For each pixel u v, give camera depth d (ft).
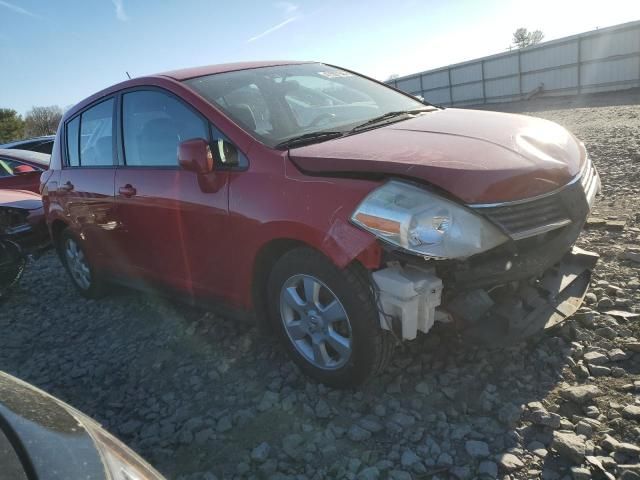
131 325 14.32
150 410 10.04
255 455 8.12
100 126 13.96
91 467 3.98
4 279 18.40
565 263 10.12
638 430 7.36
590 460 6.91
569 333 9.86
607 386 8.42
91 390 11.26
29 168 26.76
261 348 11.43
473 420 8.18
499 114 11.25
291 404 9.28
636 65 79.51
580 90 88.63
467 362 9.57
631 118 42.96
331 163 8.70
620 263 12.53
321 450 8.07
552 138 9.92
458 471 7.18
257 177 9.50
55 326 15.44
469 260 8.05
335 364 9.21
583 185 9.35
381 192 7.98
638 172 21.09
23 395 4.87
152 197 11.69
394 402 8.82
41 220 22.67
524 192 8.16
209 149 9.90
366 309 8.36
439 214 7.65
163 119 11.76
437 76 117.91
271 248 9.63
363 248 7.91
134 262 13.43
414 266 8.00
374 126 10.70
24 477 3.68
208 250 10.75
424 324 8.04
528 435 7.67
